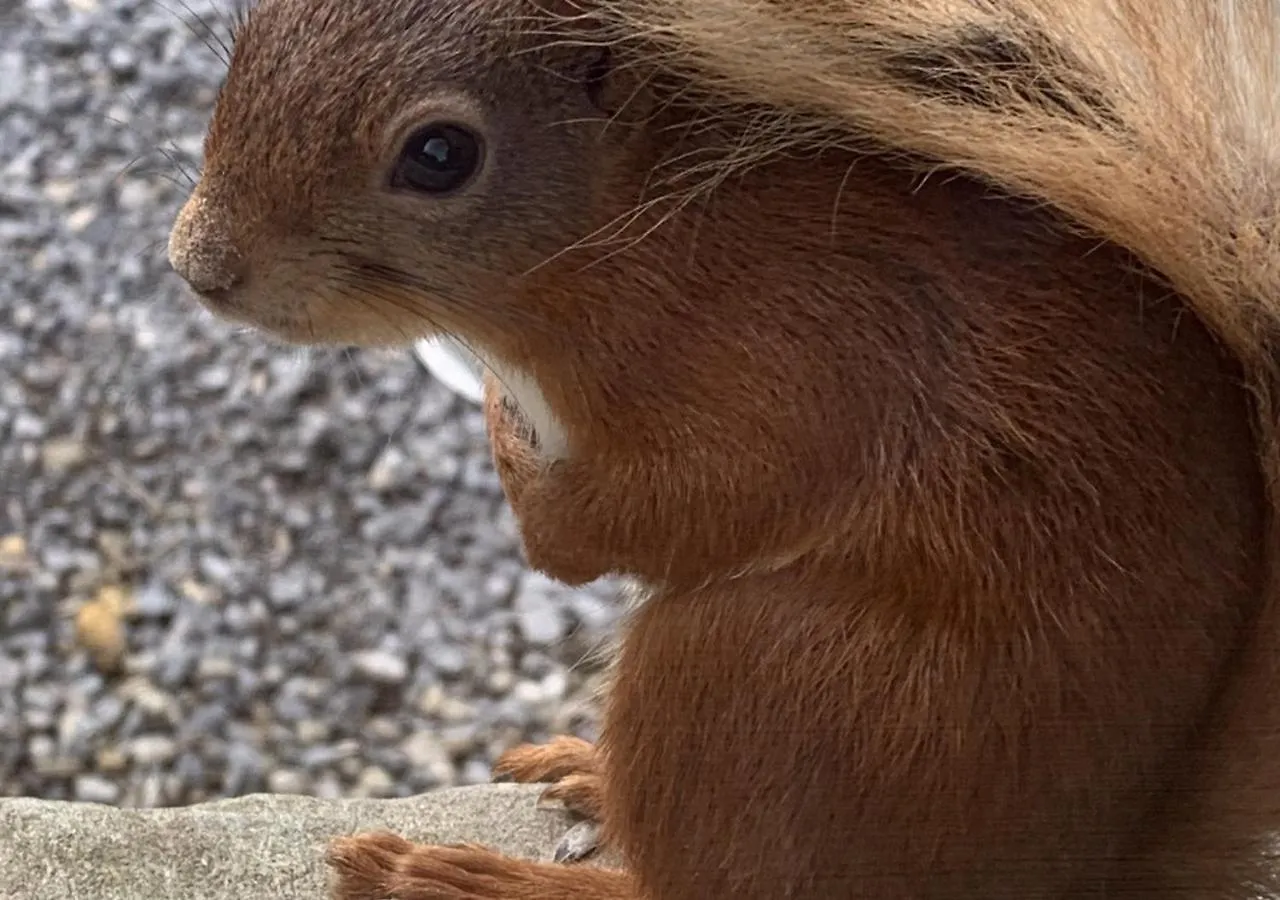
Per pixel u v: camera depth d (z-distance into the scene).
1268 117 0.30
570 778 0.42
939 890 0.32
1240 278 0.30
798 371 0.32
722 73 0.31
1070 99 0.30
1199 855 0.32
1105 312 0.31
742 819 0.33
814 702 0.32
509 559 0.73
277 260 0.33
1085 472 0.31
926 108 0.30
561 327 0.33
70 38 0.91
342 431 0.76
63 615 0.69
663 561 0.34
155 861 0.40
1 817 0.40
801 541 0.33
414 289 0.33
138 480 0.74
